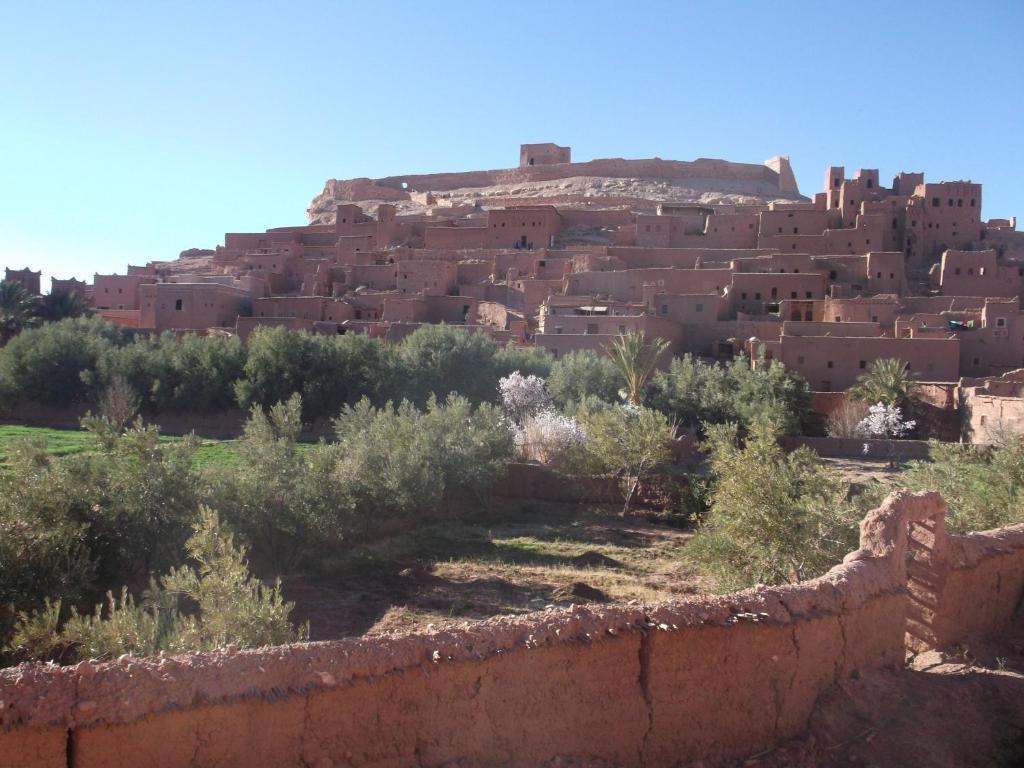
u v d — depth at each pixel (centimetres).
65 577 1417
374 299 6606
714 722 761
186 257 9531
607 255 7006
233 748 560
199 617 1275
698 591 1892
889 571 937
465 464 2877
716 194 10581
